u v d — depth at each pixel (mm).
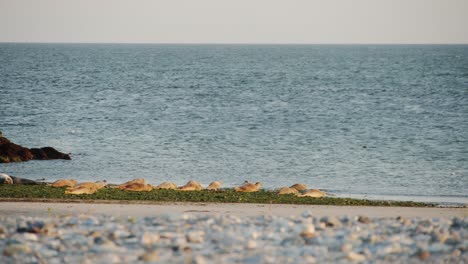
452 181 154875
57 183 122188
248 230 77438
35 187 120000
